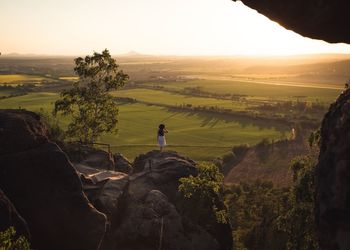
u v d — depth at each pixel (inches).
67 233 804.0
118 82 2228.1
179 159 1195.3
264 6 645.3
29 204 792.9
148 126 5664.4
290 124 5718.5
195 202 1053.2
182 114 6609.3
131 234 946.7
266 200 2149.4
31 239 781.9
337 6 573.6
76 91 2202.3
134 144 4667.8
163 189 1088.2
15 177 799.7
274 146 4539.9
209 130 5462.6
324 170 618.8
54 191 815.1
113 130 2287.2
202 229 1016.9
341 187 566.6
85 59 2178.9
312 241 1066.1
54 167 827.4
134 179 1112.2
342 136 579.8
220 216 1045.8
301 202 1107.3
